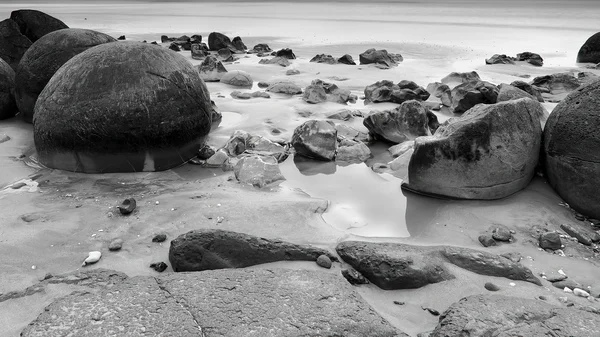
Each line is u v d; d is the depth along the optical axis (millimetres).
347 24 28562
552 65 14641
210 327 2893
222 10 46688
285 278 3473
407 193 5312
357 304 3201
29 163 5898
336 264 3879
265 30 25062
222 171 5801
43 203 4836
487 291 3584
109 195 5039
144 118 5336
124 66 5379
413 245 4176
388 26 27000
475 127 4828
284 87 9906
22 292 3443
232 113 8305
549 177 5094
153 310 3055
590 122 4590
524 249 4195
